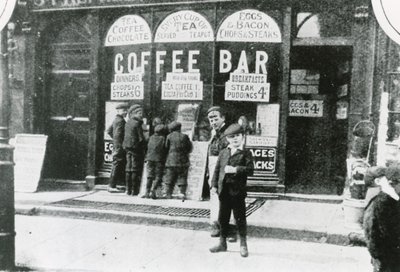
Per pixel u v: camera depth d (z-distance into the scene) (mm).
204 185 8352
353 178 6578
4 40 5324
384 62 7758
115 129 8828
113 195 8641
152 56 8836
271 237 6586
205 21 8547
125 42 9039
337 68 8484
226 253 5930
